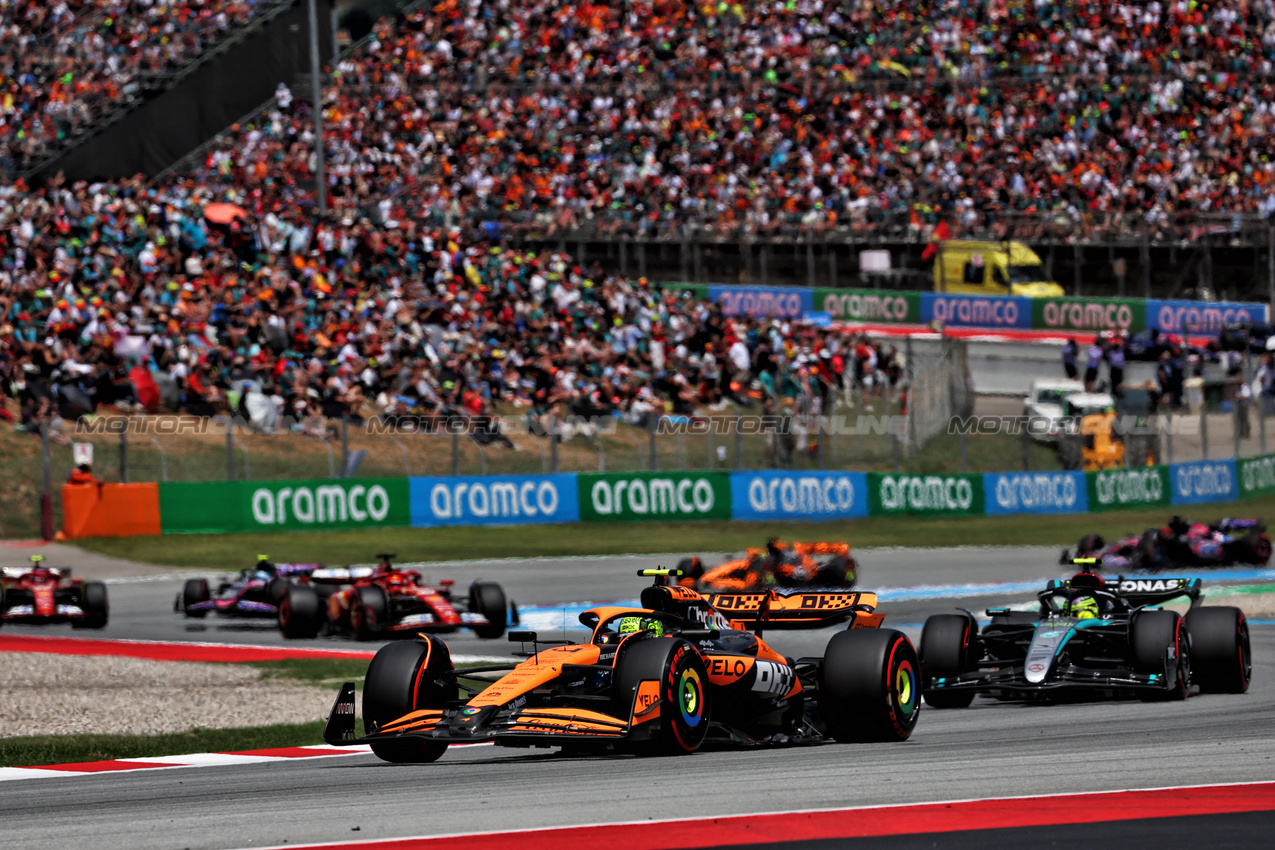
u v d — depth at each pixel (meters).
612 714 31.75
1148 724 40.06
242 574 84.12
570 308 144.75
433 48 175.38
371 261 139.00
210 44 162.50
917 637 72.12
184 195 143.88
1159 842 22.86
